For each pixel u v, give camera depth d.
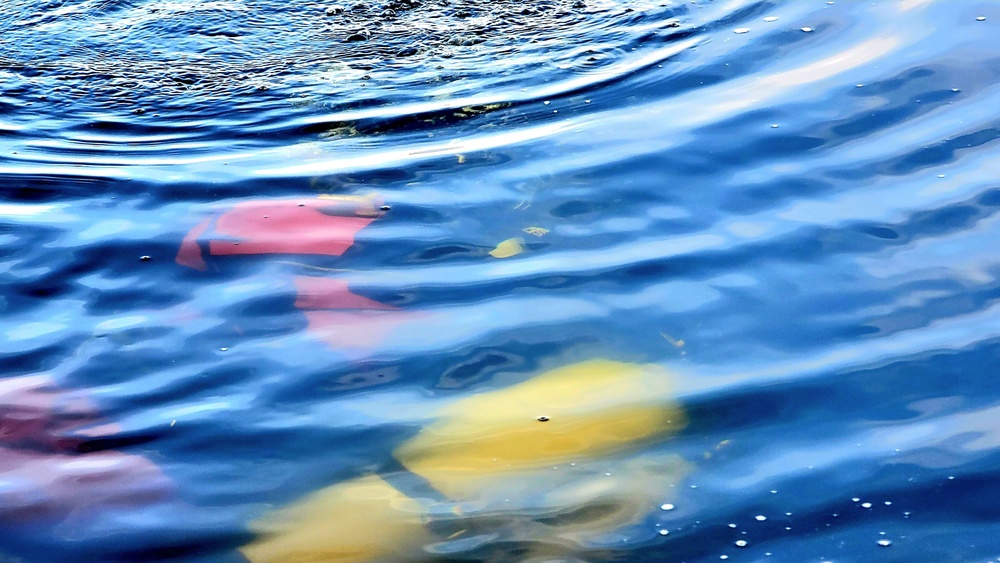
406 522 2.93
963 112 3.63
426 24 4.22
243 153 3.69
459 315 3.23
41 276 3.34
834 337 3.15
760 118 3.68
